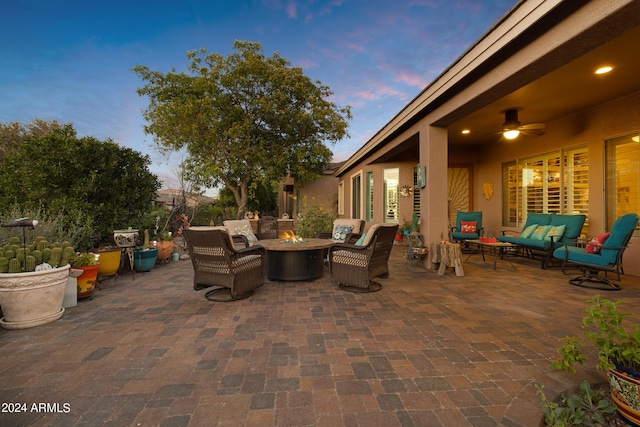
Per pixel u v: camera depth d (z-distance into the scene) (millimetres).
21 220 2949
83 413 1604
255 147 10445
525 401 1700
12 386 1856
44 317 2873
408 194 9312
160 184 6555
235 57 9656
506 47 3271
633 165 4941
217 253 3551
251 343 2471
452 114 4719
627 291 3973
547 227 5930
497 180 8227
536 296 3803
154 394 1779
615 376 1546
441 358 2219
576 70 4012
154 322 2938
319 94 10422
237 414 1606
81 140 5219
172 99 9867
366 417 1585
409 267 5691
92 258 3750
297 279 4605
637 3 2203
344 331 2721
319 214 8016
